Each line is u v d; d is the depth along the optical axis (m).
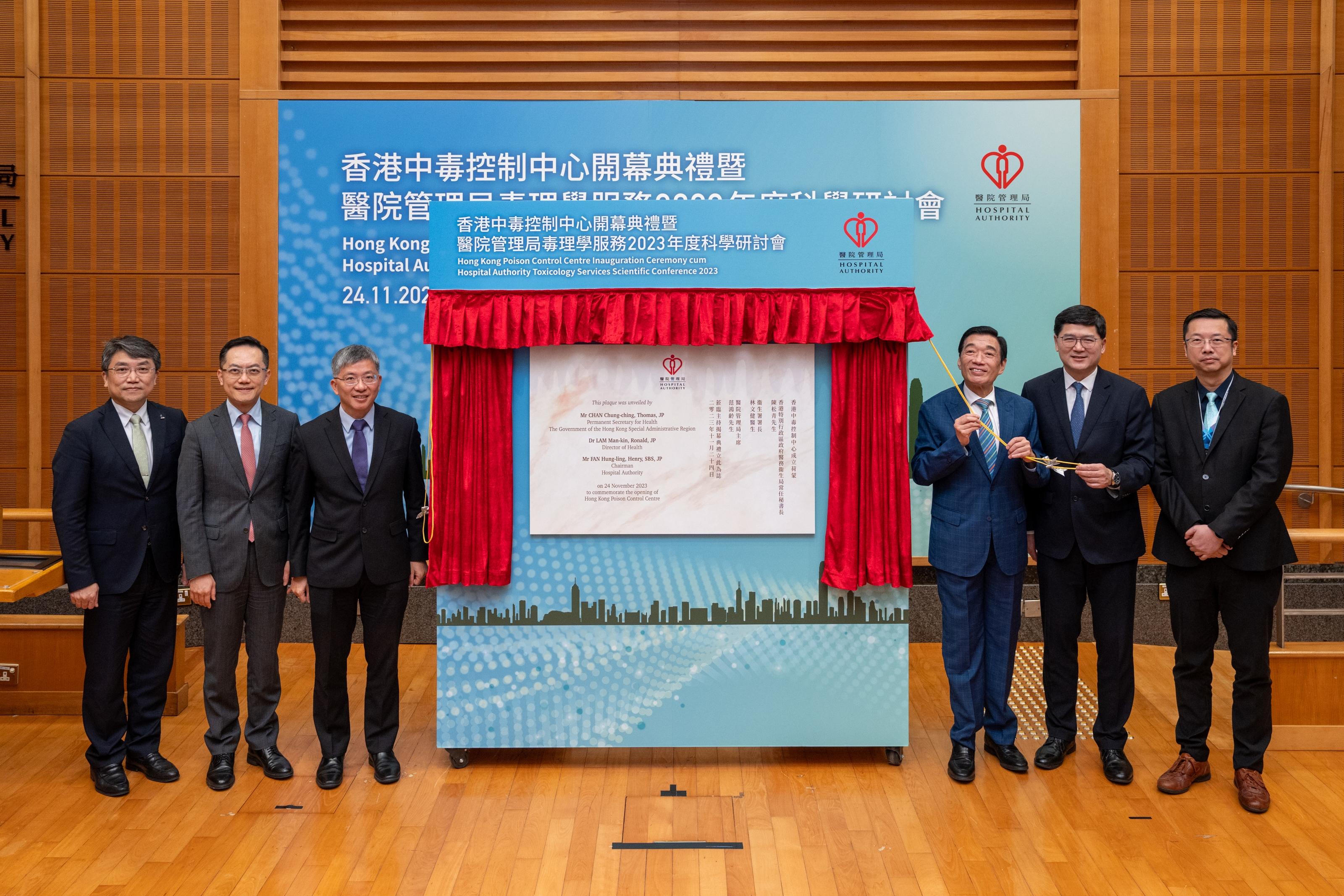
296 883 2.53
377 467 3.08
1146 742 3.54
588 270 3.14
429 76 4.69
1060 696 3.31
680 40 4.71
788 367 3.21
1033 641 4.89
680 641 3.26
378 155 4.66
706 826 2.87
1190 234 4.76
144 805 2.99
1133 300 4.77
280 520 3.17
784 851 2.71
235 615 3.14
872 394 3.19
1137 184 4.75
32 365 4.76
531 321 3.13
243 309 4.69
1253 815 2.93
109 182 4.73
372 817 2.92
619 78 4.70
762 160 4.68
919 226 4.68
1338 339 4.81
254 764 3.30
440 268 3.14
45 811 2.95
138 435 3.09
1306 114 4.75
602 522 3.22
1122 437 3.15
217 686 3.14
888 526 3.21
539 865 2.64
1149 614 4.83
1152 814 2.94
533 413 3.21
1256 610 3.01
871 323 3.14
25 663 3.80
